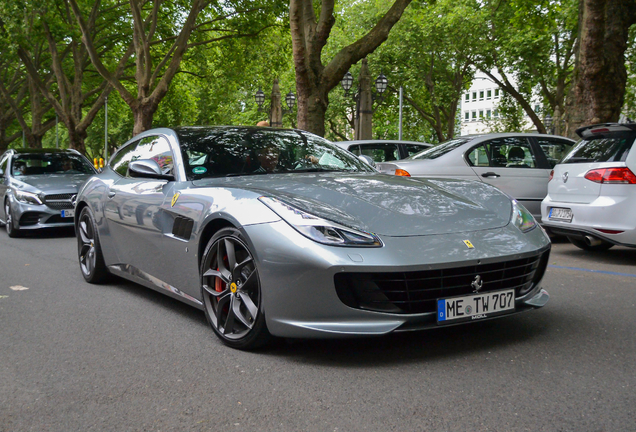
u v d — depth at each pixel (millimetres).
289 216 3002
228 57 26406
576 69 10289
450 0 27141
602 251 6949
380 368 2891
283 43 25047
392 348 3186
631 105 27125
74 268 6324
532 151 7980
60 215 9469
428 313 2914
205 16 24266
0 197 10289
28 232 10438
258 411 2434
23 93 32750
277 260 2934
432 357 3031
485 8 26328
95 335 3650
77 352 3311
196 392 2662
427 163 7711
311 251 2844
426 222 3088
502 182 7672
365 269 2775
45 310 4355
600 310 3994
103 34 25422
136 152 4867
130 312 4223
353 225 2957
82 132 25641
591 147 6207
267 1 21656
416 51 29375
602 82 9766
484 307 3031
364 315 2848
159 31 23750
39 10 19938
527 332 3451
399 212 3141
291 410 2432
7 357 3254
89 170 10656
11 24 20266
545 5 19234
